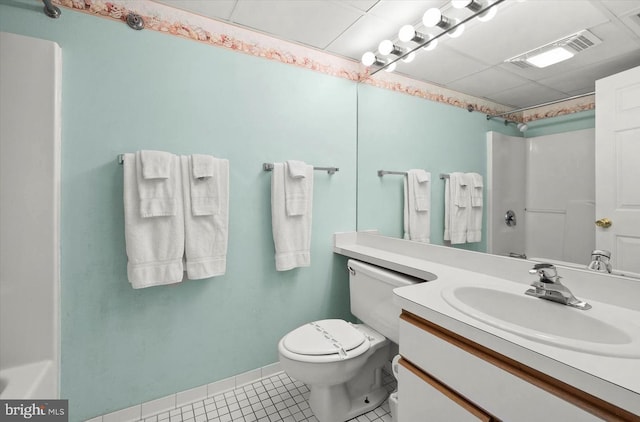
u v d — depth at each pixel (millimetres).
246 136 1688
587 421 581
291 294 1853
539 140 1169
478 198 1398
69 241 1300
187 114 1526
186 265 1458
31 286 1184
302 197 1763
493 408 746
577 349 659
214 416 1454
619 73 951
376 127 1973
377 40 1812
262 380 1746
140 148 1421
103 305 1369
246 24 1642
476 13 1312
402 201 1804
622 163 946
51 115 1202
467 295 1096
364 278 1656
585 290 1013
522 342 701
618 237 955
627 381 548
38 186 1188
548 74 1137
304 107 1879
